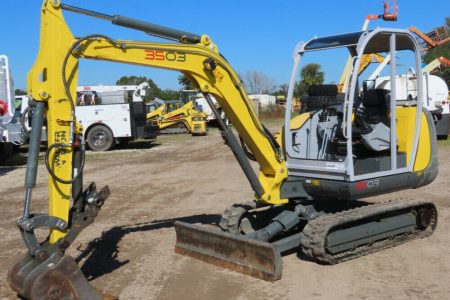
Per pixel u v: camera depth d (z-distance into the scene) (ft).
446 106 57.77
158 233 23.25
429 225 21.53
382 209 19.12
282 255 19.36
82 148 15.40
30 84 14.65
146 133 67.26
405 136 20.42
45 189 36.29
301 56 20.16
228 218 20.12
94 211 14.90
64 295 13.73
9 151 53.06
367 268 17.75
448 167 39.83
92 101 66.69
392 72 19.13
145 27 16.34
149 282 17.11
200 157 54.54
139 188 35.88
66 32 14.83
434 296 15.29
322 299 15.25
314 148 20.51
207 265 18.47
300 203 20.11
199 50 17.17
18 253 20.94
